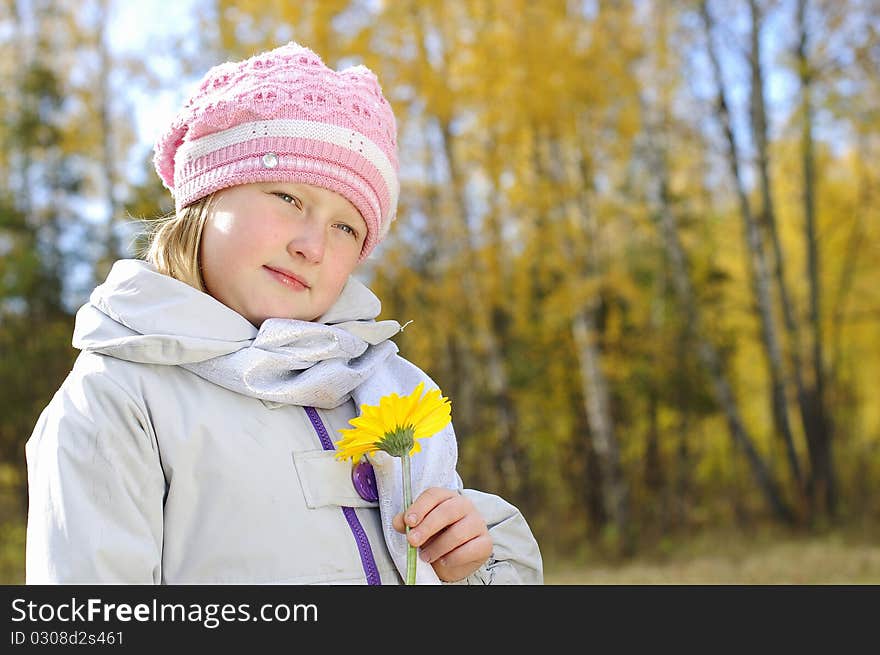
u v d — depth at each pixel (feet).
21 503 44.14
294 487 4.21
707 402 51.11
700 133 45.29
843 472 51.72
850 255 53.62
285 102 4.58
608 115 41.75
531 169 41.34
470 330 43.47
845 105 43.93
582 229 42.70
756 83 44.50
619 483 42.39
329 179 4.57
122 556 3.73
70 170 46.06
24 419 44.16
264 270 4.48
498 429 45.98
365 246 5.04
